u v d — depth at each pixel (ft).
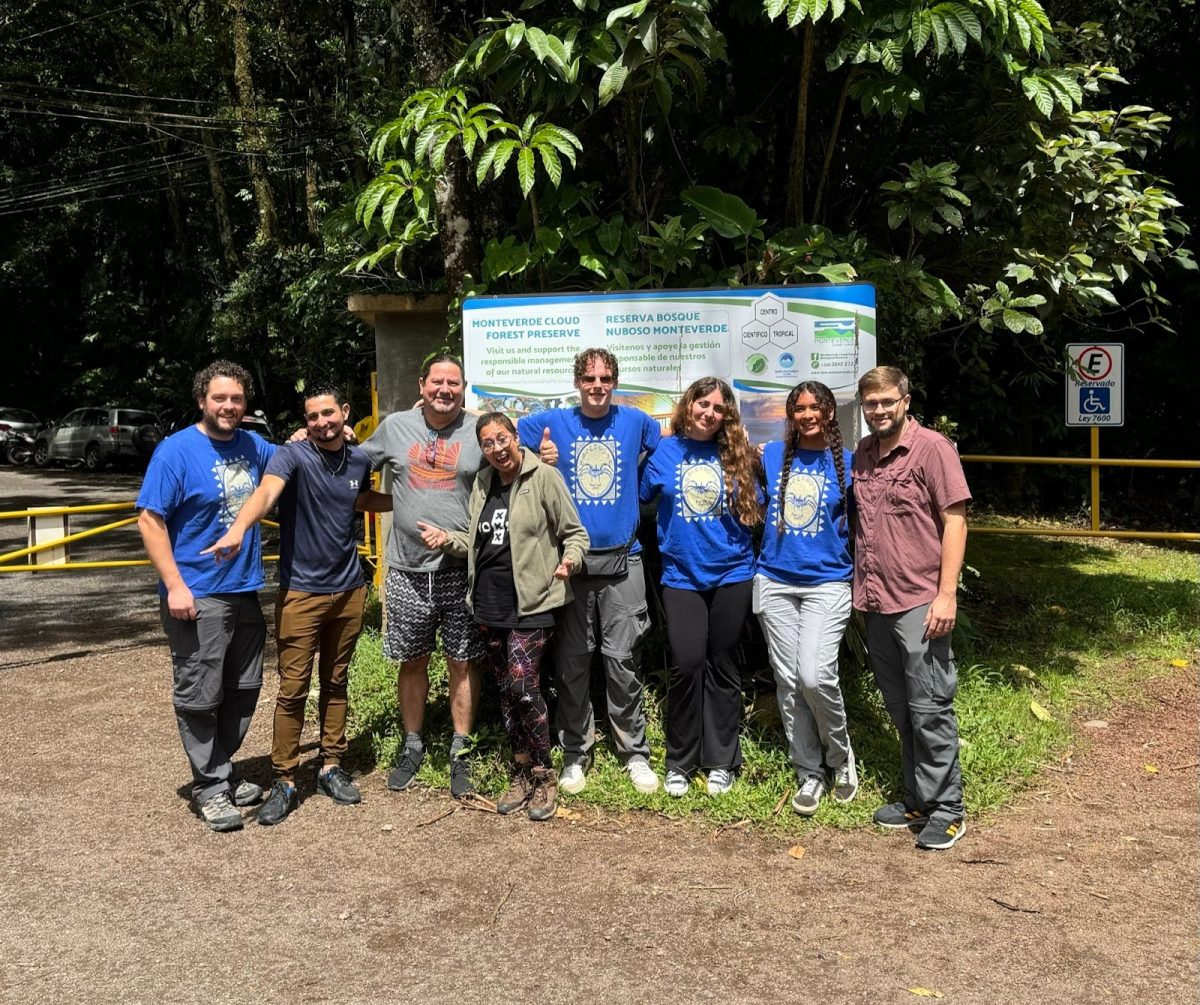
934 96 19.99
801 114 18.53
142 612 29.17
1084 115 20.11
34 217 98.58
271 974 10.28
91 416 81.71
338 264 28.30
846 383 15.89
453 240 19.79
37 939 11.00
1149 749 16.65
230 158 79.92
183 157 85.15
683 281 18.58
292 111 63.77
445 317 23.34
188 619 13.48
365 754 16.58
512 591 13.91
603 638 14.73
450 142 18.72
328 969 10.37
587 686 14.96
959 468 12.93
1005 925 11.12
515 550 13.73
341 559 14.47
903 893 11.87
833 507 13.83
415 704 15.33
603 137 19.71
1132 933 10.94
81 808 14.62
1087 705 18.81
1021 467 43.19
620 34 16.33
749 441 16.14
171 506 13.57
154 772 16.08
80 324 108.47
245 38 65.46
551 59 16.56
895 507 13.16
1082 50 23.06
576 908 11.57
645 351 16.39
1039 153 19.67
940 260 21.04
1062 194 20.07
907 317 18.40
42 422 97.50
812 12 15.57
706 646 14.43
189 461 13.65
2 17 78.28
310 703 19.33
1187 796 14.73
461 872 12.50
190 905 11.74
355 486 14.49
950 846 13.03
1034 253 18.97
